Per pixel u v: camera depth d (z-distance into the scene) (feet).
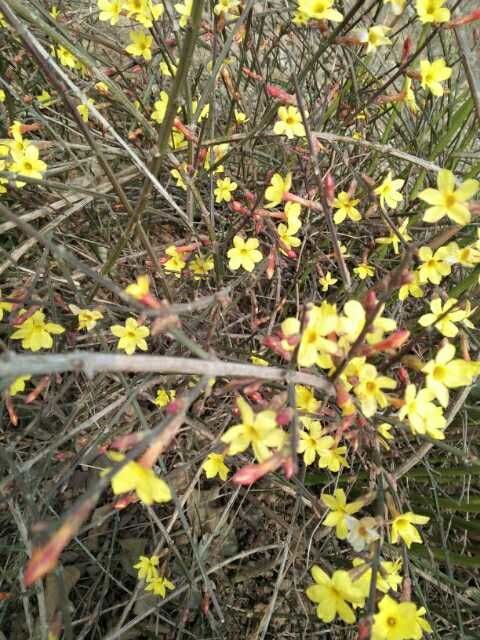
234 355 6.85
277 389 5.47
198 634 6.76
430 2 4.99
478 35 8.53
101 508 7.19
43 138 8.99
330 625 7.15
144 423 4.85
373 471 5.22
